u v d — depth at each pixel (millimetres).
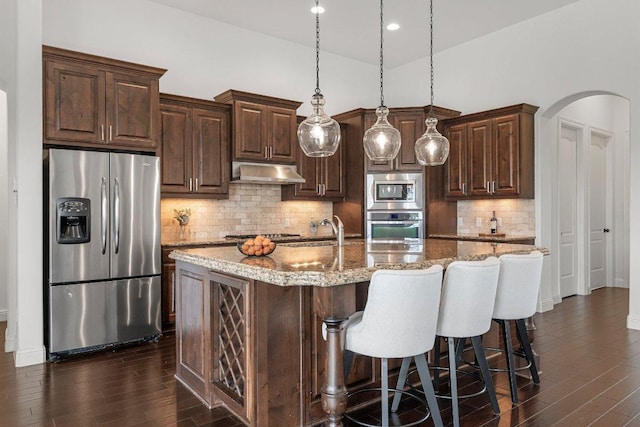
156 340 4160
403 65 6766
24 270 3490
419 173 5750
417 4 4879
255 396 2350
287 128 5402
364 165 5902
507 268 2730
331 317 2170
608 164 6926
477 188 5555
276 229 5797
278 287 2350
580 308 5406
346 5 4898
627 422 2504
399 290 2041
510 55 5492
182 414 2629
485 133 5457
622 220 6844
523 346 3062
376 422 2531
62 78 3707
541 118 5246
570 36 4953
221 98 5184
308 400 2445
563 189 6051
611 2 4641
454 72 6098
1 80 3982
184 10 5090
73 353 3764
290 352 2387
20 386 3045
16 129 3555
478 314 2443
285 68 5930
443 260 2605
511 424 2490
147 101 4133
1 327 4625
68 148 3795
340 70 6465
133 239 3990
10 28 3859
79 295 3717
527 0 4805
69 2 4406
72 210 3654
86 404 2762
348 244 3879
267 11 5082
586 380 3109
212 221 5254
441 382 3076
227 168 5051
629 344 3928
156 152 4234
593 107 6492
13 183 3736
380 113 3439
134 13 4789
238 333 2541
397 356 2129
